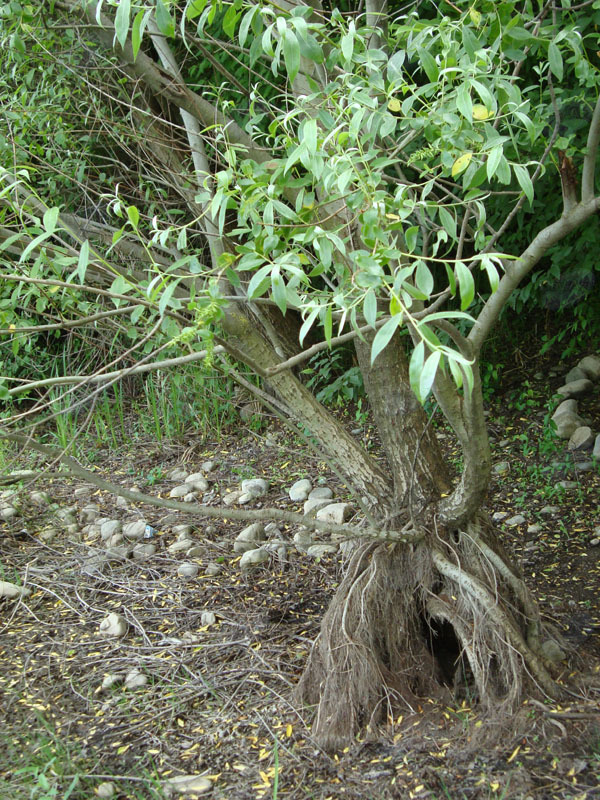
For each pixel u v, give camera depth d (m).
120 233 2.05
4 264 2.68
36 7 3.52
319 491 5.21
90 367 6.68
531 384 6.30
